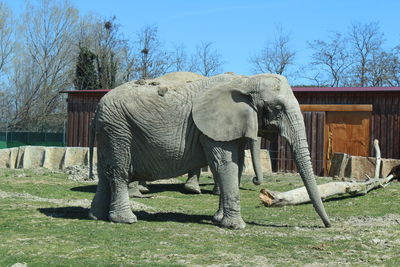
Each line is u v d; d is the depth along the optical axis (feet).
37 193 50.90
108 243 26.66
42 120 171.42
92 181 63.31
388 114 78.43
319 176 79.66
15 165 83.66
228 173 31.01
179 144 31.78
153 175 32.91
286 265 22.50
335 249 25.88
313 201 31.17
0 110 173.47
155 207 43.29
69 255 23.94
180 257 23.73
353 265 22.67
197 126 30.91
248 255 24.36
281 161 83.87
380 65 183.52
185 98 32.04
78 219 34.30
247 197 52.16
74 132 95.91
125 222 32.53
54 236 28.30
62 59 175.52
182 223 33.22
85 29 180.96
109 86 176.76
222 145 30.96
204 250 25.22
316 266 22.47
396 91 77.25
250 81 30.94
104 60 177.68
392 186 58.34
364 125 80.28
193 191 55.36
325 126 82.69
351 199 49.39
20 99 173.47
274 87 30.37
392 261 23.44
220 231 30.32
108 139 32.50
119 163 32.40
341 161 73.36
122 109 32.12
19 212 36.55
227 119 30.66
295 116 30.27
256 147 31.19
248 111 30.48
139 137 32.12
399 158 77.56
